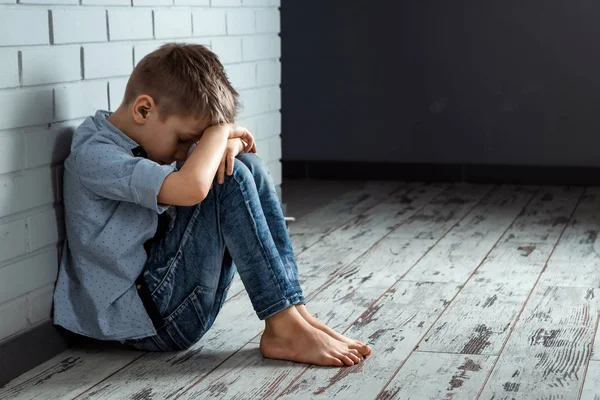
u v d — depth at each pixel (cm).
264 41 362
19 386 199
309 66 529
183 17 288
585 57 485
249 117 351
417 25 510
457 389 194
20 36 200
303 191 485
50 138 213
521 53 495
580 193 467
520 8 492
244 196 209
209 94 206
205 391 195
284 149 539
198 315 214
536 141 499
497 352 218
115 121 214
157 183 197
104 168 202
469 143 510
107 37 238
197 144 206
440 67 509
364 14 517
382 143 524
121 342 222
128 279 212
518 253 329
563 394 190
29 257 209
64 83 219
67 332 224
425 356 216
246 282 212
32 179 208
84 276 213
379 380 200
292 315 213
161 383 200
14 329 205
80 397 192
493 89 502
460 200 449
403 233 368
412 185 503
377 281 290
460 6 501
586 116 489
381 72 519
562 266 308
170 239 212
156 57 208
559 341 226
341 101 527
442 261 317
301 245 347
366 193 475
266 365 212
